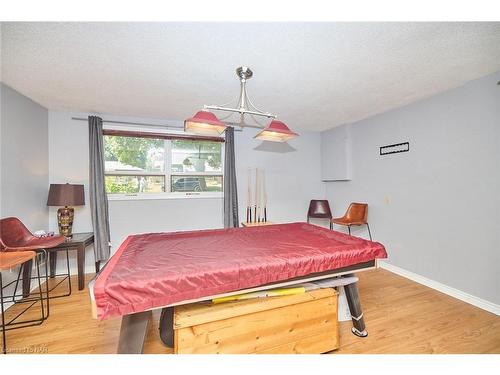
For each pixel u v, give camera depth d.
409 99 2.69
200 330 1.26
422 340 1.71
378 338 1.73
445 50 1.67
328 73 2.02
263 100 2.68
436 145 2.55
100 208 3.00
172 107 2.89
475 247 2.21
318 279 1.58
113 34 1.48
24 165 2.49
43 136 2.84
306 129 4.23
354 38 1.53
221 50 1.67
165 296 1.15
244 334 1.35
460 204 2.33
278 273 1.39
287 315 1.44
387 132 3.14
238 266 1.32
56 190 2.63
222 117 3.26
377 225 3.34
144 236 2.08
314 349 1.51
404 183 2.93
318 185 4.50
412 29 1.44
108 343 1.70
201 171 3.73
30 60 1.79
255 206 3.96
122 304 1.08
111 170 3.27
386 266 3.18
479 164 2.18
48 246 2.15
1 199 2.16
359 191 3.67
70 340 1.73
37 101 2.66
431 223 2.62
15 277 2.33
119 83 2.21
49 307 2.19
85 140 3.10
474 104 2.20
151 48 1.65
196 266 1.31
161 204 3.46
